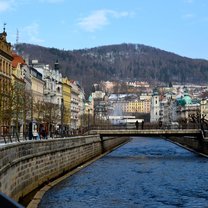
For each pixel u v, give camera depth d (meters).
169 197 40.62
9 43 104.19
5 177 29.81
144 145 172.50
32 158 42.19
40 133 64.50
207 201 38.47
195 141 125.62
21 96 96.19
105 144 126.00
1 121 79.75
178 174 60.75
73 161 69.94
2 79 96.12
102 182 51.56
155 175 59.56
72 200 38.47
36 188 43.75
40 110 113.44
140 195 41.62
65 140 63.38
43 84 153.50
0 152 28.52
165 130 112.50
